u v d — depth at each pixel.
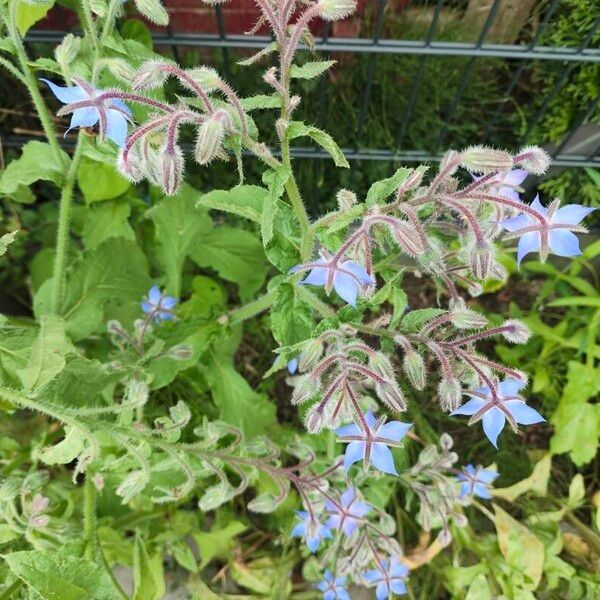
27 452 0.26
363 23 0.31
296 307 0.20
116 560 0.25
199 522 0.28
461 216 0.17
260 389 0.34
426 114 0.33
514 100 0.33
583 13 0.29
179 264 0.29
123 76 0.17
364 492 0.25
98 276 0.26
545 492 0.28
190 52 0.32
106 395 0.24
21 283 0.35
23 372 0.17
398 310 0.18
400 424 0.17
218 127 0.14
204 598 0.27
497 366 0.17
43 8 0.21
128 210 0.29
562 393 0.32
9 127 0.33
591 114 0.31
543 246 0.16
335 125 0.33
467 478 0.26
